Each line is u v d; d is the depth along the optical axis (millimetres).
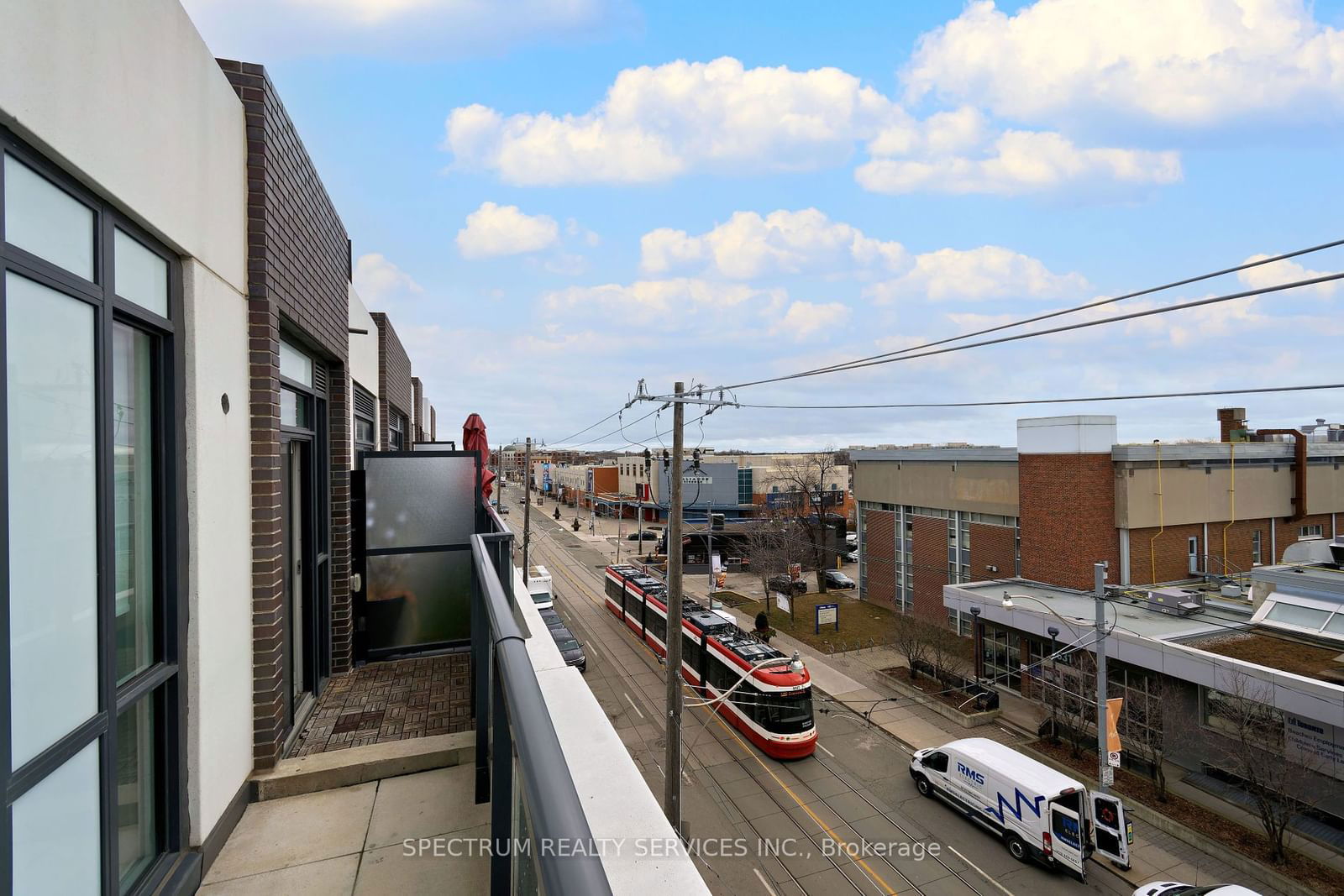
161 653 3236
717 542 51781
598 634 30422
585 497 92125
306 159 5613
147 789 3100
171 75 3240
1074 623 17797
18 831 2088
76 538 2494
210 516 3609
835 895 11992
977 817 14094
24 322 2209
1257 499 24875
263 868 3227
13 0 2037
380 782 4051
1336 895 11305
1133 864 12727
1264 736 13078
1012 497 25281
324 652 6164
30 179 2248
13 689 2090
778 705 17453
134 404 3141
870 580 34375
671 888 1016
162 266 3297
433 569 6781
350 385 7215
